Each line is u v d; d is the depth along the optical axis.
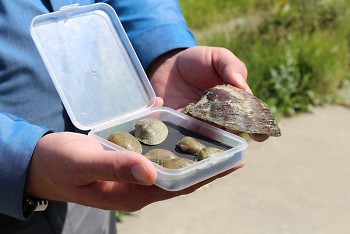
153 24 0.69
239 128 0.61
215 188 1.36
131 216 1.25
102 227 0.73
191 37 0.72
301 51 1.84
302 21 2.10
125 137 0.59
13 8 0.59
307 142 1.57
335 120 1.69
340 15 2.16
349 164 1.49
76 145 0.48
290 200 1.33
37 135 0.50
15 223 0.61
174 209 1.28
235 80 0.64
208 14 2.31
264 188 1.37
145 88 0.66
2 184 0.50
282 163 1.47
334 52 1.95
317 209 1.31
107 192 0.49
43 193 0.51
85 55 0.62
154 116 0.65
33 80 0.60
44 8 0.62
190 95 0.69
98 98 0.62
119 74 0.64
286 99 1.71
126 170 0.44
